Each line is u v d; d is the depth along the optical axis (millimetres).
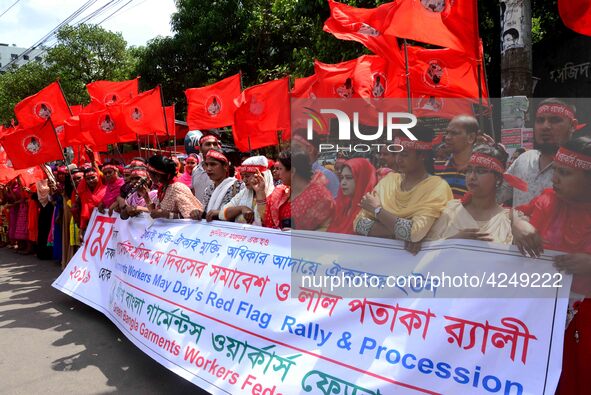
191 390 3047
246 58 13289
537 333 1798
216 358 2754
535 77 5098
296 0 7832
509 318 1857
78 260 5234
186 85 14336
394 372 2035
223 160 3896
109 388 3098
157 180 4043
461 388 1875
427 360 1975
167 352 3084
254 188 3346
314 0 6488
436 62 3361
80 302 5148
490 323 1887
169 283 3430
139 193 4441
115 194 5188
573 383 1999
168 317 3248
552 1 5012
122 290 4062
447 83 3314
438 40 2631
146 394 3002
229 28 13438
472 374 1870
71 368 3426
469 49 2613
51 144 5660
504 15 3023
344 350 2219
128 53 18797
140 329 3500
